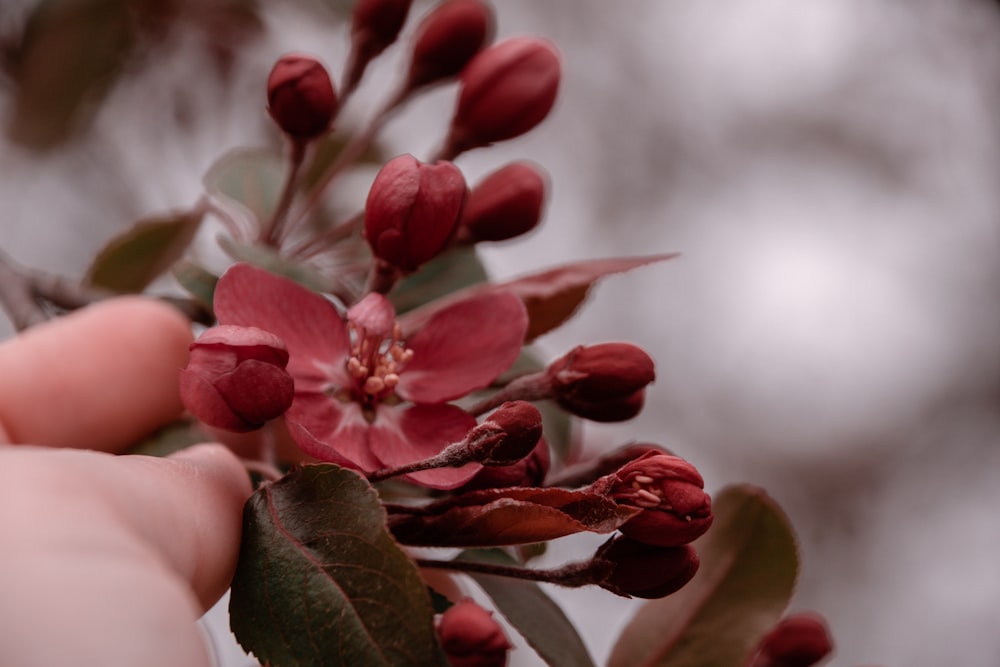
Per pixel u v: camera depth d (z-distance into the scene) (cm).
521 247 64
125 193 49
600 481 24
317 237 31
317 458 24
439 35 30
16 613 20
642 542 24
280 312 26
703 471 65
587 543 41
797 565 28
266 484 24
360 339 26
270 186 34
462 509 24
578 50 65
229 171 34
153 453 30
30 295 32
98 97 42
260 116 49
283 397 24
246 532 24
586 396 26
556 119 65
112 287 34
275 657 23
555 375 26
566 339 65
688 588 29
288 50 49
